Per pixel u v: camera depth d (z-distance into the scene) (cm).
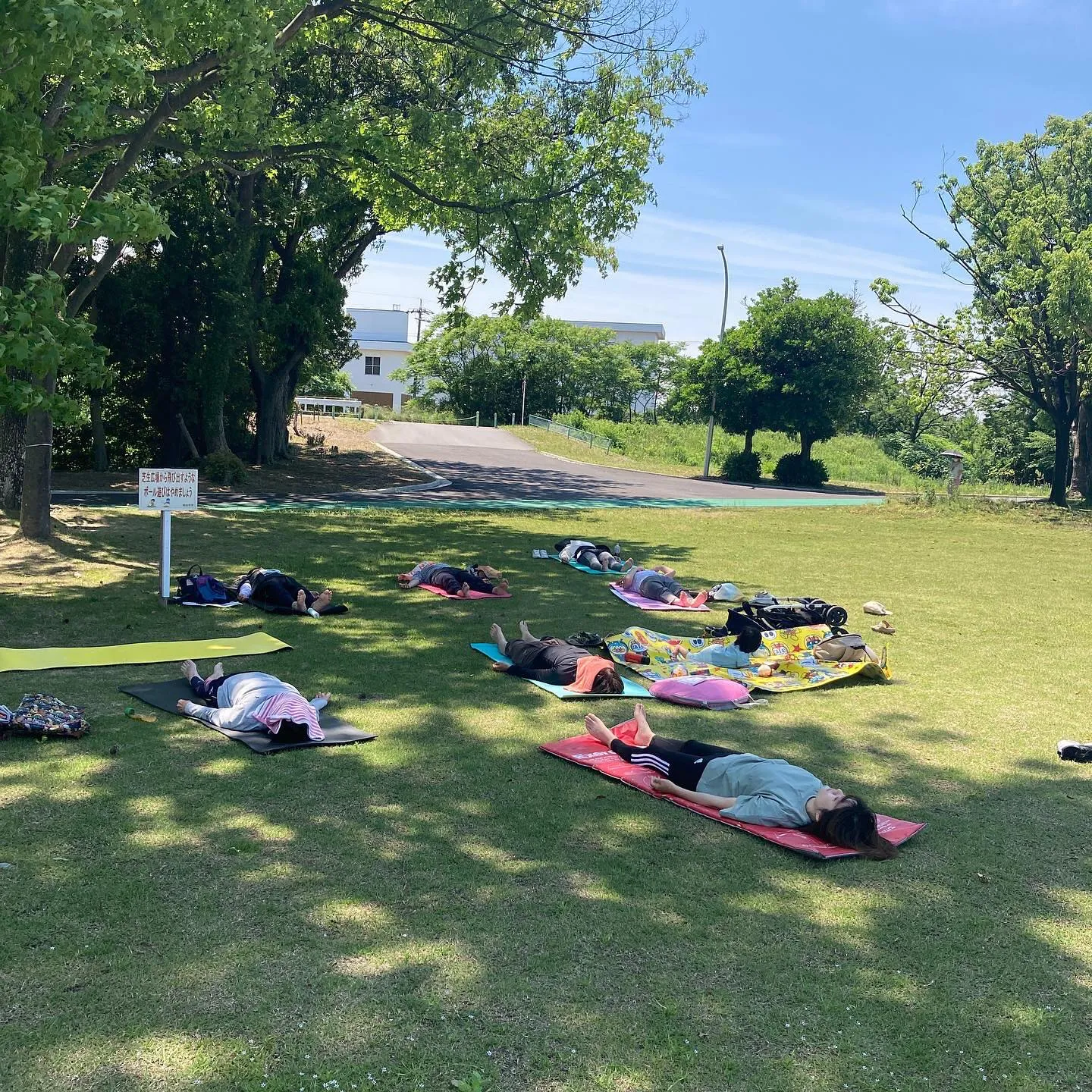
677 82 1873
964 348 3259
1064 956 436
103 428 2834
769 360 4156
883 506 2903
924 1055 359
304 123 2292
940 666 998
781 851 537
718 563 1639
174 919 430
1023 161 3378
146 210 932
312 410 5759
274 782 599
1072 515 2781
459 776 627
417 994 380
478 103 1991
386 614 1112
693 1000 386
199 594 1116
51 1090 317
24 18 796
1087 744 720
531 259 1862
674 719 773
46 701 686
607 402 7700
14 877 462
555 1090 328
